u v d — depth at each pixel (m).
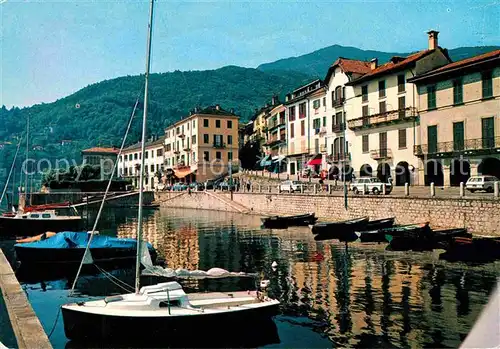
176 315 10.91
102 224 45.22
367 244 25.97
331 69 57.56
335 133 57.44
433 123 43.44
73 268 21.59
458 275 17.55
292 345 10.96
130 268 21.62
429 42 47.28
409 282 16.67
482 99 39.09
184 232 35.62
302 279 17.67
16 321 10.69
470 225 25.77
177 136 92.56
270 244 27.52
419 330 11.71
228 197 58.12
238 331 11.40
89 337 11.23
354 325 12.23
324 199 38.50
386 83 49.16
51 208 47.09
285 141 71.50
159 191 78.75
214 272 14.78
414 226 24.91
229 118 86.88
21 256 21.47
